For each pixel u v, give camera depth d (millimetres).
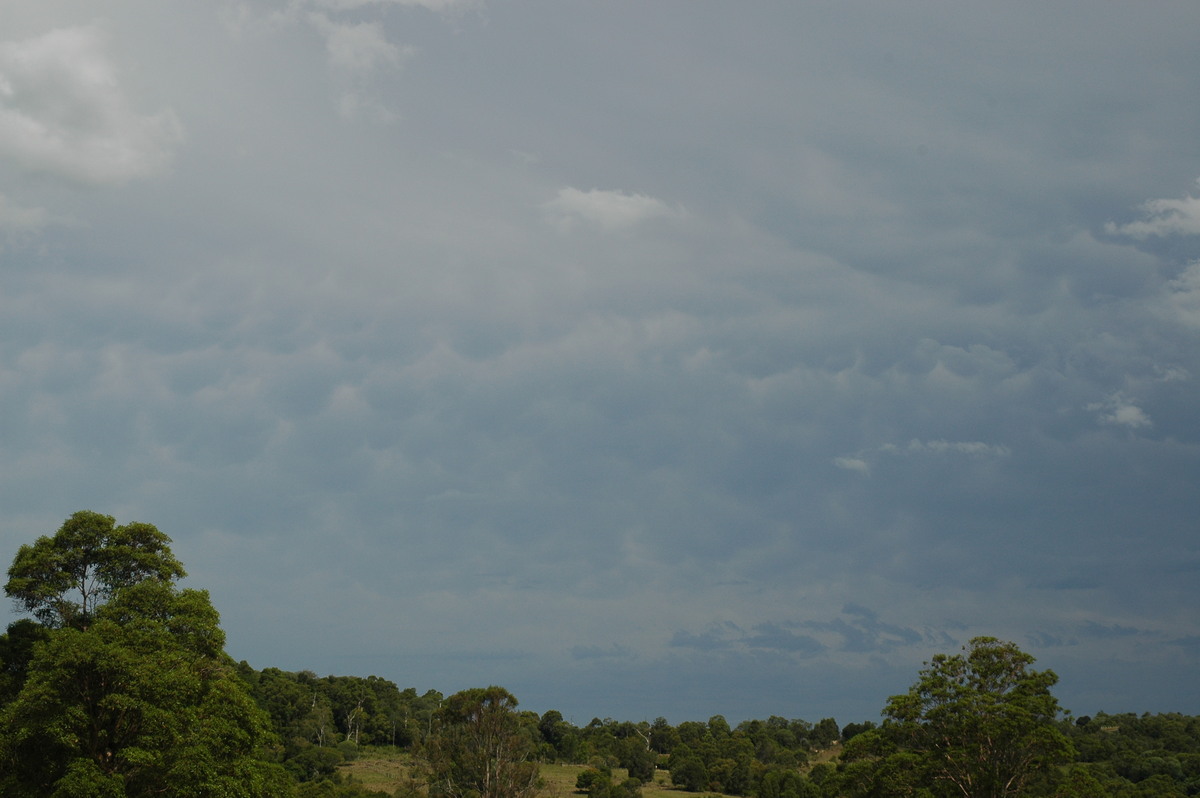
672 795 172000
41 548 53438
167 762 45719
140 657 46719
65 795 41844
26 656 51656
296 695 192625
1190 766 122312
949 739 72062
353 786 141000
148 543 56375
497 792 121500
